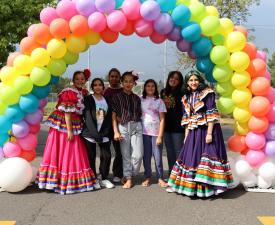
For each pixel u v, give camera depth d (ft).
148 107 19.01
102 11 16.66
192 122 17.20
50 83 18.01
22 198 16.87
